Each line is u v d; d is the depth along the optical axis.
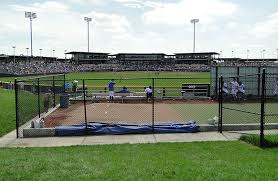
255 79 29.95
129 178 6.96
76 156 9.87
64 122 18.67
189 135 14.52
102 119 19.75
